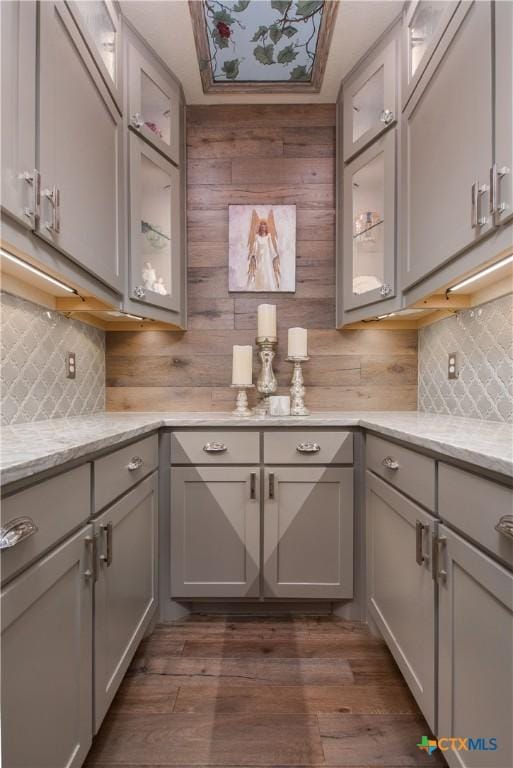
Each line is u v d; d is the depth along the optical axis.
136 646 1.36
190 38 1.76
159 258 1.95
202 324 2.18
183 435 1.69
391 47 1.68
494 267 1.20
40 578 0.77
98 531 1.04
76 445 0.90
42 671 0.78
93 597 1.01
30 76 1.02
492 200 1.03
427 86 1.42
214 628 1.64
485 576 0.79
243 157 2.18
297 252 2.19
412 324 2.16
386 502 1.39
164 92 1.89
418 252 1.51
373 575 1.55
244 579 1.69
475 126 1.12
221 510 1.69
